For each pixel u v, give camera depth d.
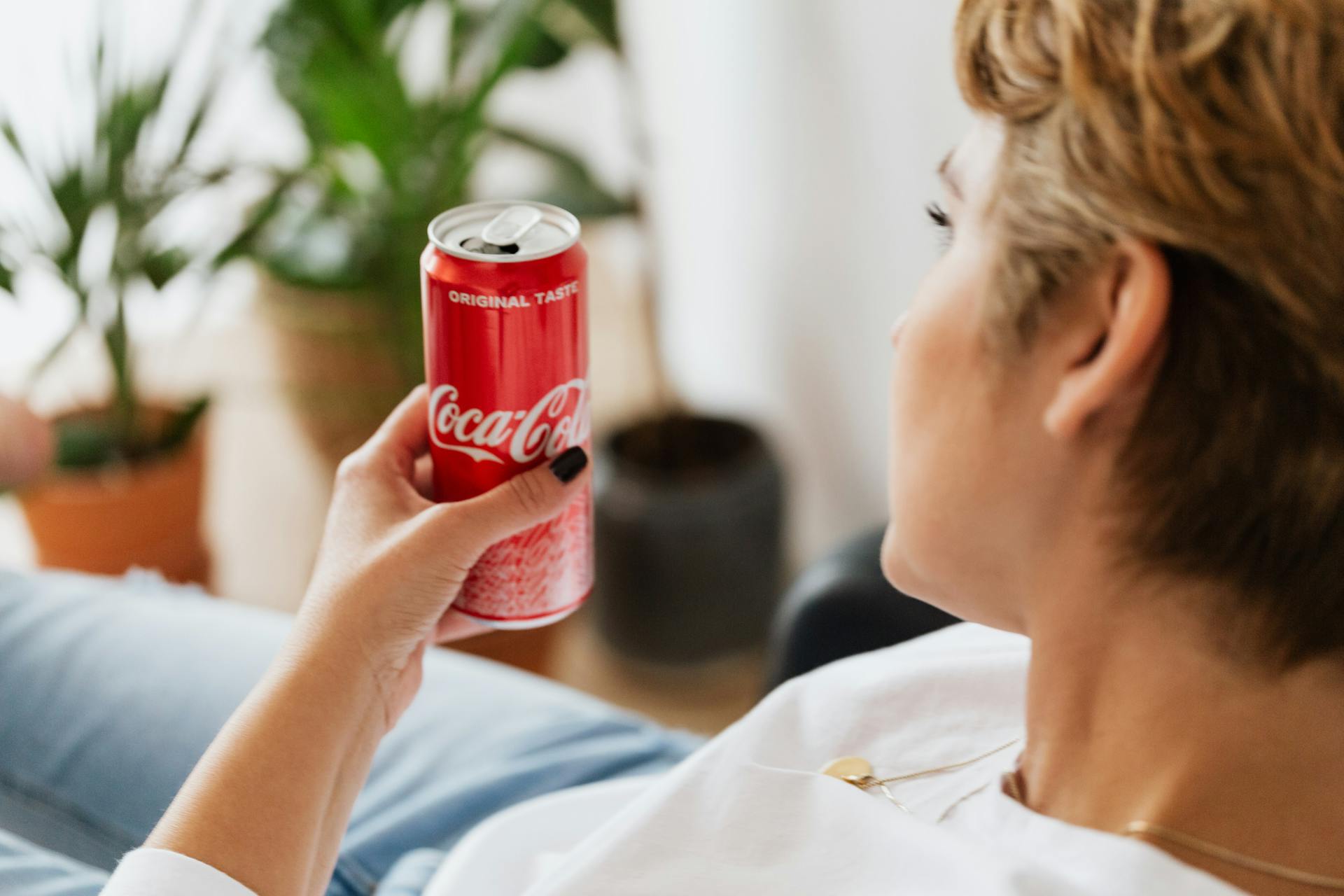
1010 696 0.90
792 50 1.83
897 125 1.70
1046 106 0.73
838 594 1.21
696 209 2.20
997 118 0.75
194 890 0.81
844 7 1.70
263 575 2.13
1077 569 0.75
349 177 2.00
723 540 1.85
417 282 1.87
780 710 0.93
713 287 2.23
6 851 0.93
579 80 2.58
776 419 2.20
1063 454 0.75
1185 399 0.72
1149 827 0.75
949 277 0.77
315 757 0.84
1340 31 0.69
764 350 2.16
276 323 1.99
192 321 2.01
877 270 1.84
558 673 1.97
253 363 2.53
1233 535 0.72
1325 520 0.71
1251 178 0.70
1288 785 0.74
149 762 1.05
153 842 0.82
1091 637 0.76
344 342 1.96
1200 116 0.70
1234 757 0.74
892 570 0.81
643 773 1.07
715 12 1.97
